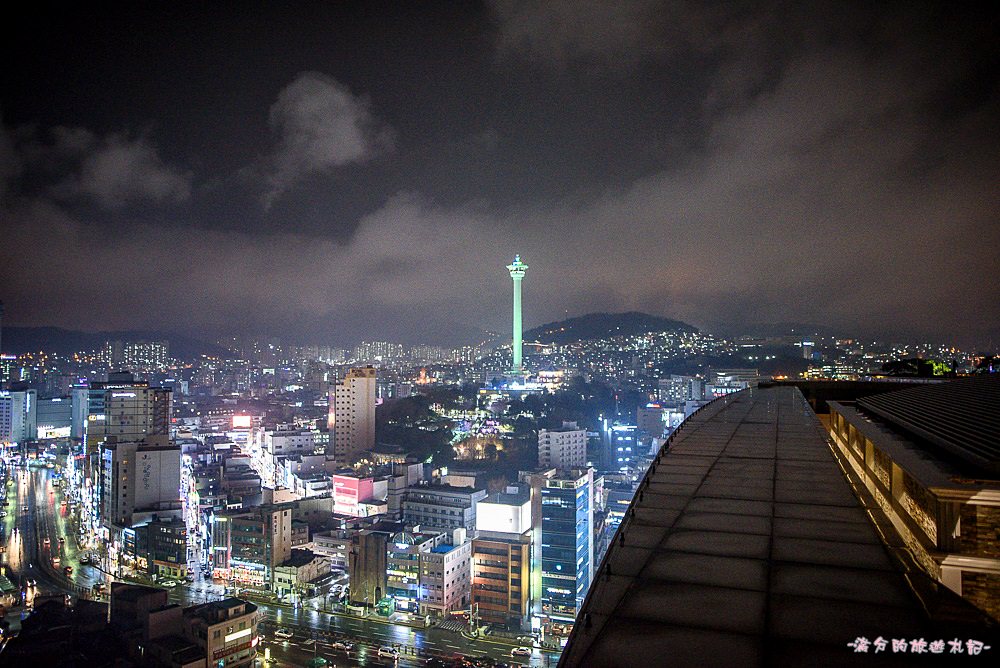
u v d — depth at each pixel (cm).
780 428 2406
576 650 662
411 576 9650
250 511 11762
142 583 11162
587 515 9950
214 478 15775
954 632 678
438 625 9131
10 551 13425
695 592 798
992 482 1202
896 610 734
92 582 11400
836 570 864
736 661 624
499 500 10400
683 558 923
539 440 17962
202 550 12631
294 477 16562
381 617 9438
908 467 1398
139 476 13450
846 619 714
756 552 943
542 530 9481
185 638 7088
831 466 1581
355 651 8288
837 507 1184
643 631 696
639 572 873
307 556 11056
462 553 9888
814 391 5641
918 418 2256
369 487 14000
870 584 814
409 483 14638
